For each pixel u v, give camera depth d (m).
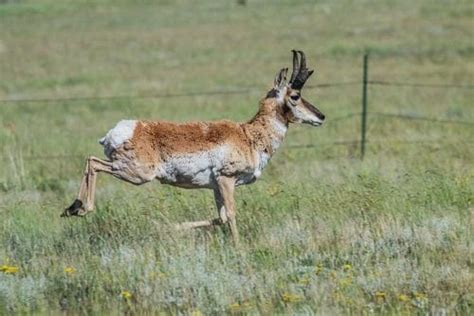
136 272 28.38
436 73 101.19
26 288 27.06
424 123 68.38
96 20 179.50
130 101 86.75
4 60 127.88
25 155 56.12
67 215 32.38
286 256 30.95
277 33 147.88
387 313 25.52
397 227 33.19
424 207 36.00
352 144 58.84
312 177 45.22
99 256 31.06
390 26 145.62
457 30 137.38
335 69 107.12
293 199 36.91
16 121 74.94
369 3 179.88
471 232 33.06
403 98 84.94
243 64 116.81
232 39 143.75
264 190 39.41
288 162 52.91
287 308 25.67
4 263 30.00
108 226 34.06
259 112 35.03
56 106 85.75
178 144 32.97
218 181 33.81
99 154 56.50
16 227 34.12
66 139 64.00
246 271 29.03
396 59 113.94
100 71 114.12
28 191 45.09
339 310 25.42
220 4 199.50
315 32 145.62
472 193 37.94
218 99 87.44
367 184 39.84
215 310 25.77
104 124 73.94
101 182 47.53
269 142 34.84
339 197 37.12
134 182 32.78
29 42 148.38
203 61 121.25
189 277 27.77
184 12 187.62
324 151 57.19
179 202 36.69
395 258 30.72
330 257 30.81
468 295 27.06
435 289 27.77
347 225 33.66
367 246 31.70
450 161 50.12
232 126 34.09
